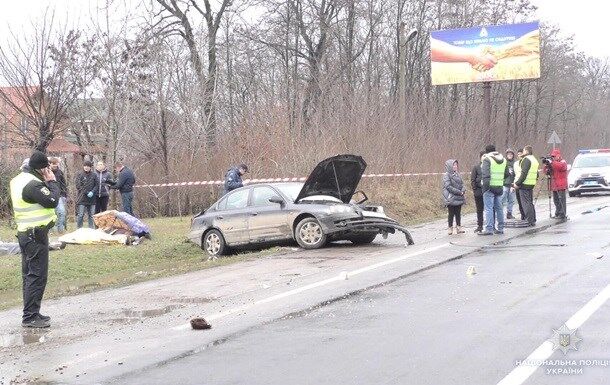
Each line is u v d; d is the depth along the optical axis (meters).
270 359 6.97
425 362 6.52
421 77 44.47
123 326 9.07
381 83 37.56
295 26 37.03
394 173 27.44
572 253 13.06
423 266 12.34
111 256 16.19
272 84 31.19
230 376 6.50
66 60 22.88
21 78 22.30
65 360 7.52
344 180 16.62
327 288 10.67
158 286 12.23
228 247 17.09
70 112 25.66
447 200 17.86
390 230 16.12
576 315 7.96
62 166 25.94
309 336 7.79
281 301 9.90
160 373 6.77
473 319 8.07
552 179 20.55
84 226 22.23
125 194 20.84
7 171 25.36
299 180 23.41
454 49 37.59
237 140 27.70
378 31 40.84
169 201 28.25
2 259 15.95
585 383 5.74
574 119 69.62
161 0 33.81
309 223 16.16
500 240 15.85
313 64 36.84
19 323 9.62
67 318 9.84
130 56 24.89
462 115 37.81
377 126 28.50
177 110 29.02
